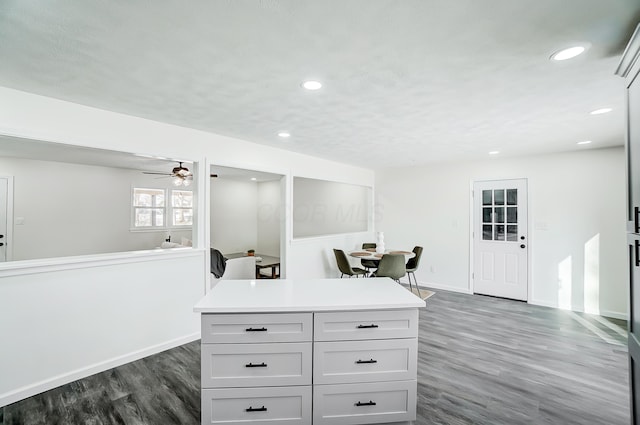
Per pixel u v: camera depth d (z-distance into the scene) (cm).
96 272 255
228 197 770
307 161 470
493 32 141
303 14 129
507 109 250
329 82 200
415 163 539
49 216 507
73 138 240
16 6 122
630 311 153
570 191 422
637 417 148
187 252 317
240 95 225
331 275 539
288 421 175
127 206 596
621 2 119
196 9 126
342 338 176
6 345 214
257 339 171
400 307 177
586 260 411
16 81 200
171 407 212
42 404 214
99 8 125
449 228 534
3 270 211
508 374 253
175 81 200
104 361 260
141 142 280
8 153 405
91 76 193
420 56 165
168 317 303
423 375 252
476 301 464
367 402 179
